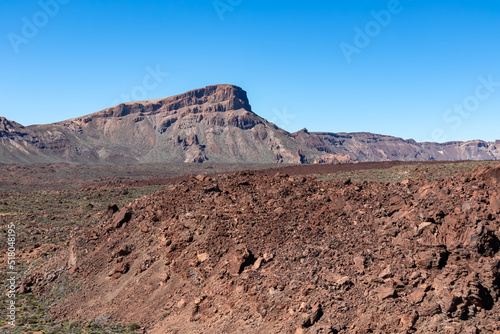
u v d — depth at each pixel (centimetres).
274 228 3547
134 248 4156
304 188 4262
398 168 9325
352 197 3862
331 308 2667
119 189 11519
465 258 2725
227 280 3175
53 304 4009
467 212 3062
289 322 2677
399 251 2911
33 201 9919
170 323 3156
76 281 4194
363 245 3108
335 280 2811
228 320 2912
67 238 6341
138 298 3575
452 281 2561
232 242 3522
